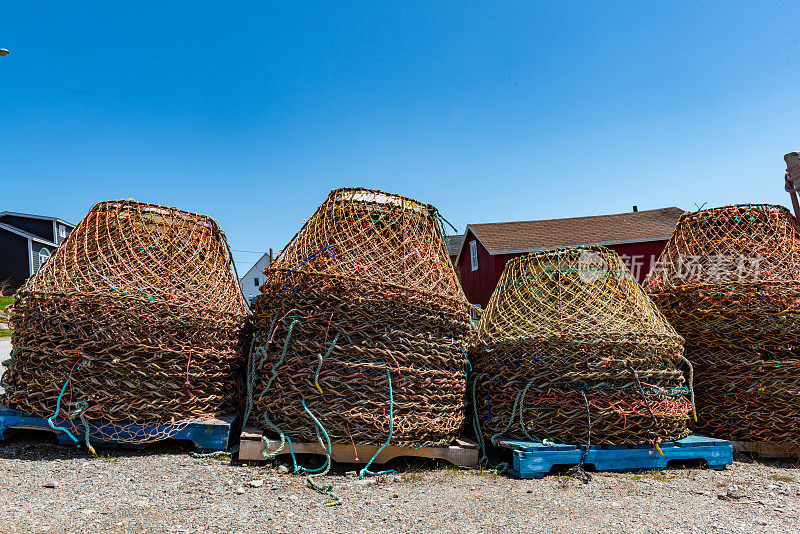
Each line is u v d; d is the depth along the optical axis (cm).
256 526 312
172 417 450
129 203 498
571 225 2291
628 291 491
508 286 532
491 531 316
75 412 425
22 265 3003
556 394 449
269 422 439
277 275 466
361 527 317
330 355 432
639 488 403
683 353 504
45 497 340
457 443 469
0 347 1329
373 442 426
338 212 487
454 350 473
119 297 436
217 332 481
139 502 341
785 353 499
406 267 467
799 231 564
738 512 355
